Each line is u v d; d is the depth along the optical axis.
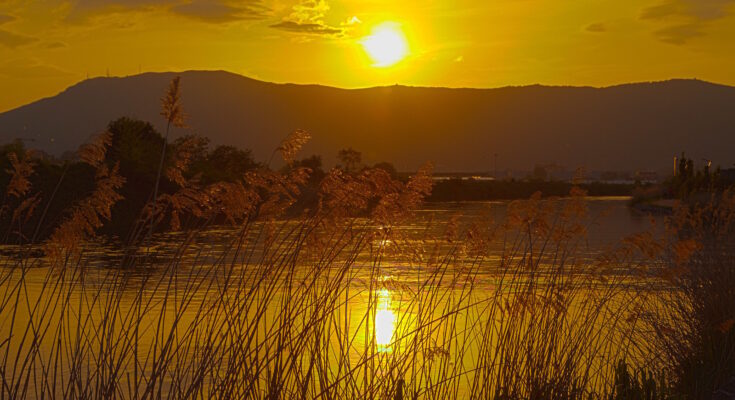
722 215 20.42
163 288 26.23
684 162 102.88
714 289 18.12
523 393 13.03
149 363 17.53
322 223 11.41
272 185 10.92
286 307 11.50
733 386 16.30
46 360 19.16
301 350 11.49
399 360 12.41
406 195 11.67
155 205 10.84
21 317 23.48
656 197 150.75
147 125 75.00
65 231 10.66
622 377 15.07
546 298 13.24
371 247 11.94
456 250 12.84
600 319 16.73
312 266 11.83
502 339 13.17
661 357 17.03
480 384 14.72
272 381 11.15
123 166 64.19
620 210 141.12
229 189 10.76
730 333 17.45
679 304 18.08
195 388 10.86
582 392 13.50
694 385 15.65
